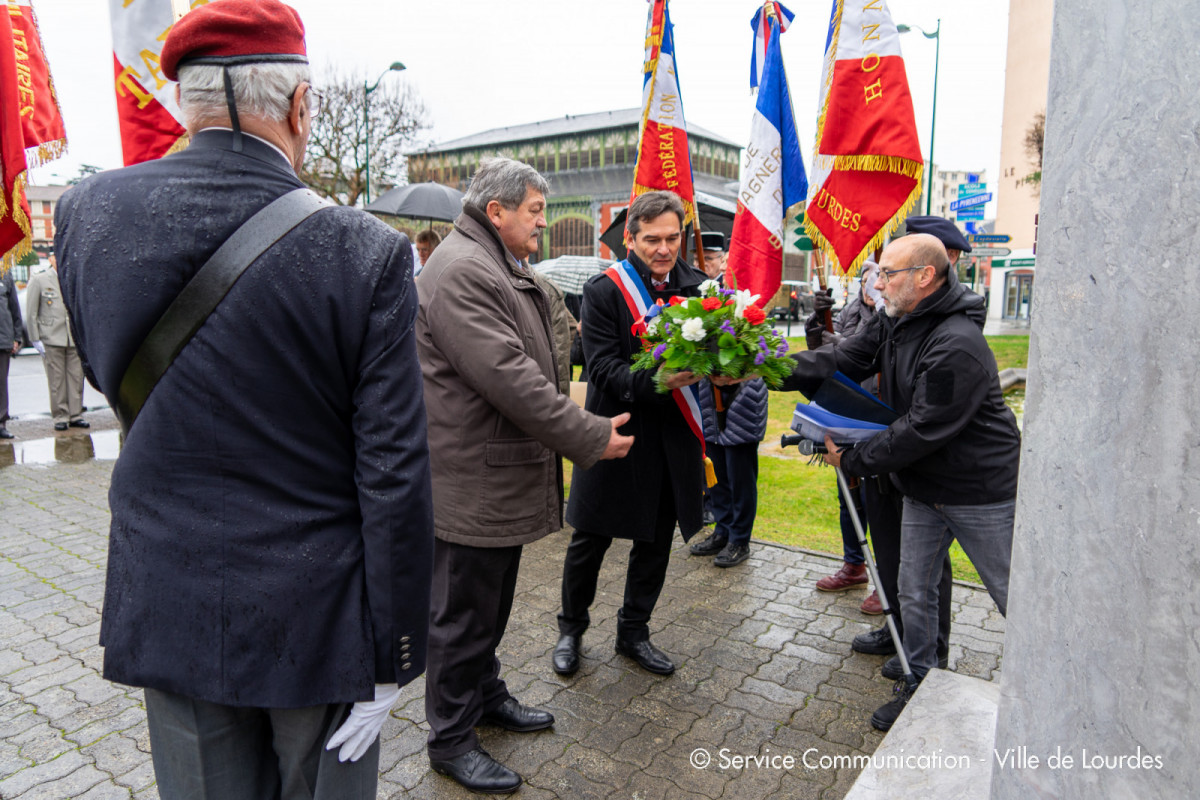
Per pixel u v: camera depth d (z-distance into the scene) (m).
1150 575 0.97
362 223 1.26
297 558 1.21
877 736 2.61
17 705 2.74
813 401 2.93
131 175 1.21
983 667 3.09
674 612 3.61
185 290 1.15
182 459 1.17
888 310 2.60
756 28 3.90
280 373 1.18
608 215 39.47
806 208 3.26
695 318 2.45
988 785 1.70
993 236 16.38
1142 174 0.94
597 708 2.77
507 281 2.23
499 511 2.23
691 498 2.87
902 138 2.97
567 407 2.17
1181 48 0.89
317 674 1.22
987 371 2.41
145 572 1.19
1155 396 0.94
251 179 1.20
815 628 3.44
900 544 2.95
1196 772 0.93
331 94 23.05
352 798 1.33
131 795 2.26
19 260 3.04
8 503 5.26
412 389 1.26
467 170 56.25
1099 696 1.04
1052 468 1.10
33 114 3.13
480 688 2.40
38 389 11.41
